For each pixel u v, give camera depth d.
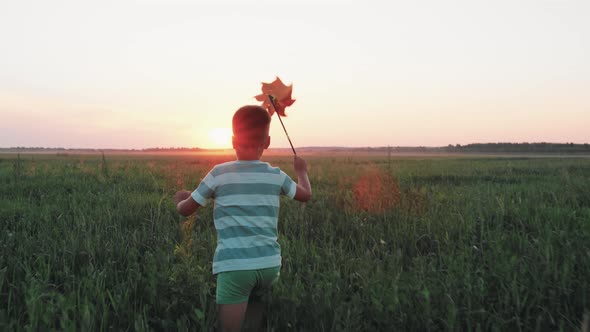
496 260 4.01
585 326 2.66
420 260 4.05
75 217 6.05
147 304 3.30
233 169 2.65
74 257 4.25
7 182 11.33
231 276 2.49
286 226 6.01
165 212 6.72
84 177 12.34
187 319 3.07
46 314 2.83
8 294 3.44
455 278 3.56
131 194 8.86
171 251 4.42
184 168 18.20
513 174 16.58
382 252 4.65
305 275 3.87
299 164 2.93
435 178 14.98
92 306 3.00
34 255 4.38
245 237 2.54
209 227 5.68
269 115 2.72
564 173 14.54
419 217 6.36
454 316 2.81
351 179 12.42
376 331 2.95
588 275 3.58
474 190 9.37
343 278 3.89
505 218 6.57
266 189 2.63
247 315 2.88
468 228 5.41
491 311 3.17
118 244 4.72
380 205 7.04
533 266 3.81
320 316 3.04
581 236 4.84
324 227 5.94
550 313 3.03
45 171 13.98
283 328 3.08
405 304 3.14
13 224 6.04
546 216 6.28
